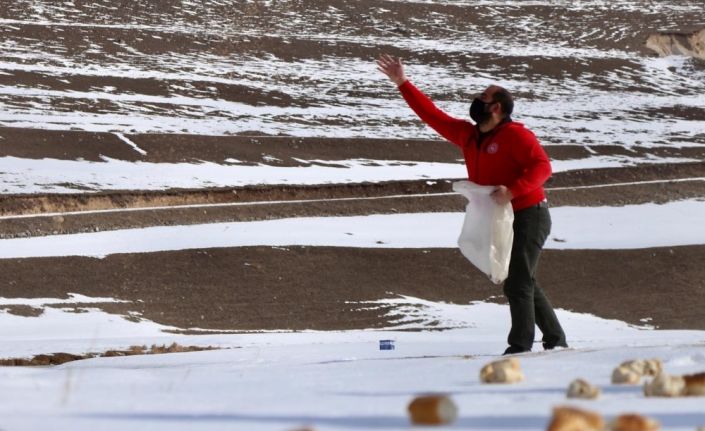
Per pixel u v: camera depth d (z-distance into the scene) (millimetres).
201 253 52000
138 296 46875
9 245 53531
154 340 34281
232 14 116500
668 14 132625
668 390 6707
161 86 91312
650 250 55719
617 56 115062
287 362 13320
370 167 75000
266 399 7254
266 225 59500
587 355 11000
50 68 92188
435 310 46219
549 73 107500
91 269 49594
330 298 47625
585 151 83062
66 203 61094
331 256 52625
